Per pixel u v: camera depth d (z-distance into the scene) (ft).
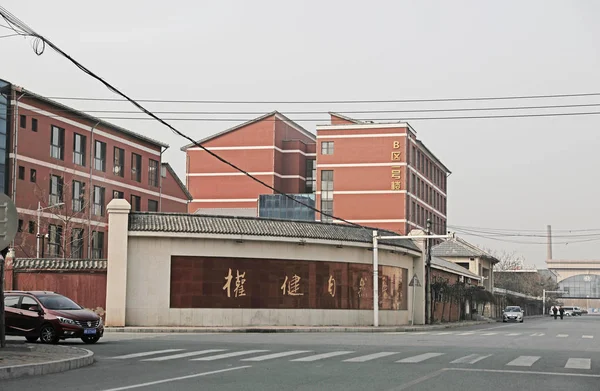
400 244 152.46
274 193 282.97
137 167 215.31
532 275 444.55
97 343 82.84
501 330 145.59
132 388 43.29
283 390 42.80
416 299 164.86
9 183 163.12
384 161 264.52
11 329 79.25
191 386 44.32
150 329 114.62
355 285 140.36
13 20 59.47
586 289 553.64
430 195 306.14
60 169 179.52
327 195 268.00
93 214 191.93
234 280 125.70
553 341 98.43
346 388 43.93
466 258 274.36
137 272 121.08
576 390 44.29
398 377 50.01
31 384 45.55
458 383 46.98
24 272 121.90
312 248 134.10
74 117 185.88
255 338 96.22
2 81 163.43
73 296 121.90
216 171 287.28
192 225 123.34
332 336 104.63
